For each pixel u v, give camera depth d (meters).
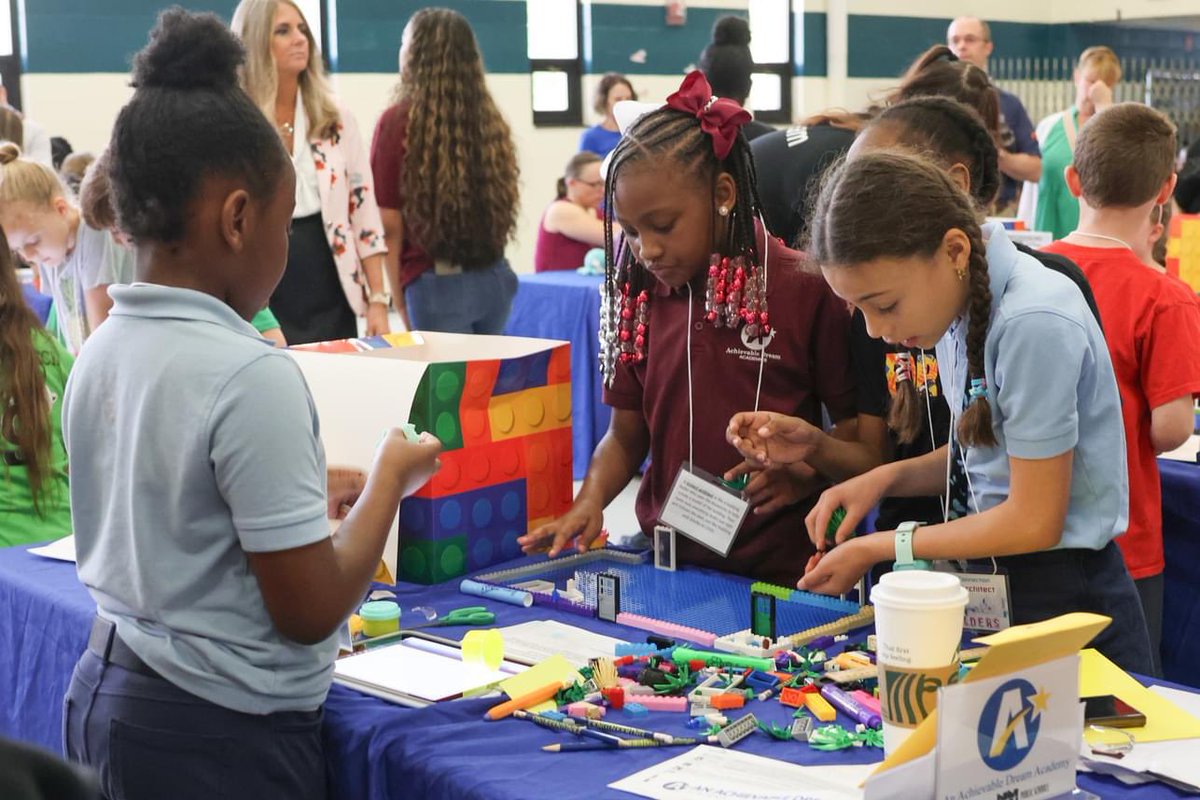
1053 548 1.48
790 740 1.26
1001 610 1.46
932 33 9.62
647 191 1.69
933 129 1.79
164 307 1.25
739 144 1.74
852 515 1.62
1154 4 9.51
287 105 3.28
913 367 1.76
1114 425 1.47
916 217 1.33
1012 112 5.19
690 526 1.86
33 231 3.03
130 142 1.24
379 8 7.32
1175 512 2.36
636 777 1.17
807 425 1.74
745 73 3.87
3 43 6.32
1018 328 1.38
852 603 1.63
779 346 1.83
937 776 0.99
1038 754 1.04
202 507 1.23
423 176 3.76
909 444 1.82
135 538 1.26
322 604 1.25
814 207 1.68
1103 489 1.47
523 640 1.57
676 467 1.92
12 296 2.22
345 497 1.72
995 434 1.46
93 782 0.58
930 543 1.45
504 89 7.83
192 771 1.26
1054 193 5.00
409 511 1.84
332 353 1.96
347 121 3.41
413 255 3.89
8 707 1.84
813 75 9.28
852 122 2.72
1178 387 2.08
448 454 1.82
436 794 1.21
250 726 1.28
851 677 1.37
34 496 2.24
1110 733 1.19
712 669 1.44
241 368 1.21
